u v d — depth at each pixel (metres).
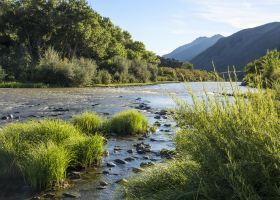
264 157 4.57
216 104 5.55
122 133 14.27
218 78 5.77
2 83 46.97
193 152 5.46
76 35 74.31
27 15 71.06
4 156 8.37
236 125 5.11
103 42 82.25
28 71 54.59
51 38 75.81
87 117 14.55
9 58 58.94
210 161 4.95
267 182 4.45
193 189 5.26
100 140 9.84
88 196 7.20
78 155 9.16
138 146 11.87
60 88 47.84
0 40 71.75
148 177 7.05
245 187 4.30
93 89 48.09
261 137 4.67
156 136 13.98
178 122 6.20
